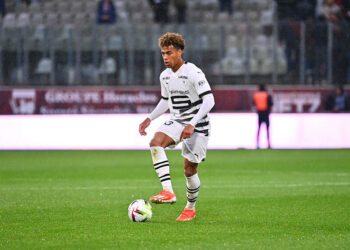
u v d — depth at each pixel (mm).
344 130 81000
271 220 25750
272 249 19656
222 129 79438
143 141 78688
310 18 92750
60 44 81875
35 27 81875
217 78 83688
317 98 81125
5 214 27422
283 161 59281
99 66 82438
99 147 78312
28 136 77750
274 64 83125
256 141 77812
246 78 83562
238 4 98875
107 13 92375
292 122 80625
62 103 78625
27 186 39531
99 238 21516
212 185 39906
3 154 69688
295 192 35969
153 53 82812
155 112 26891
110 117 78438
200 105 25531
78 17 97250
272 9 98438
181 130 25250
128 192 36312
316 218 26312
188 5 98938
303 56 83625
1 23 93750
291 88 80938
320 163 57000
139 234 22281
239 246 20109
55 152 72812
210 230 23219
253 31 89438
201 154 25453
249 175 46469
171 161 60188
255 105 76812
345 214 27438
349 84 83125
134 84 82000
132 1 100562
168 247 19953
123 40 82250
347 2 94125
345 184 40281
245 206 30188
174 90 25500
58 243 20656
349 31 83312
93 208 29375
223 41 82688
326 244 20484
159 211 28531
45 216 26781
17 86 80938
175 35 25062
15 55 81688
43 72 81812
